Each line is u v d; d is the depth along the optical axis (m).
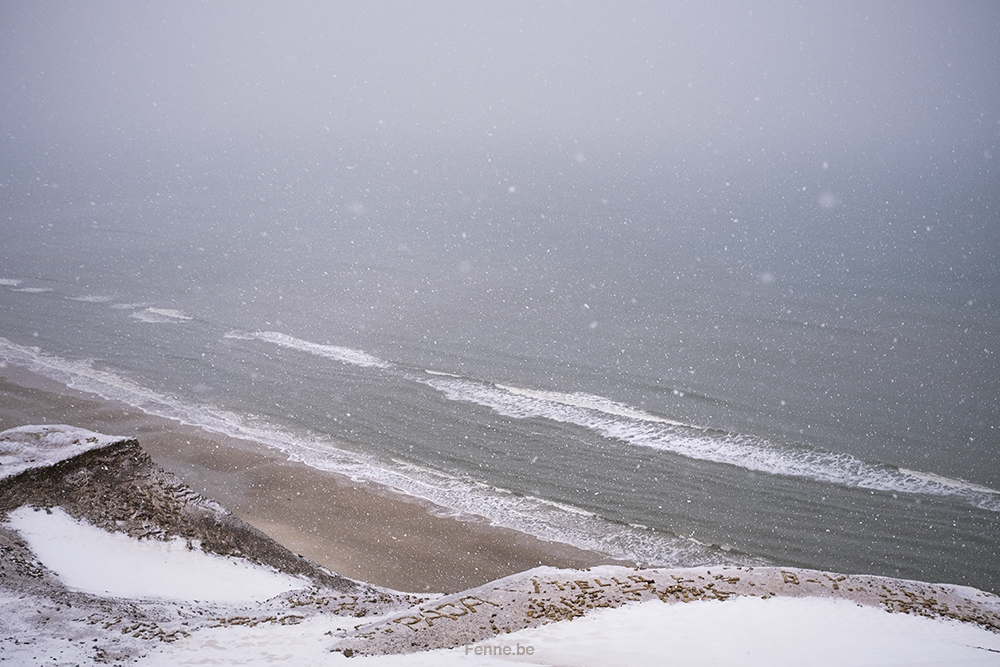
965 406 39.78
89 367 46.31
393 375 45.09
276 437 37.28
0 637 10.77
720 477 32.72
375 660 9.80
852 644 10.34
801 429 37.31
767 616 11.78
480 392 42.41
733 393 42.03
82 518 18.22
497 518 29.89
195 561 18.00
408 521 29.59
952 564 26.53
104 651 10.35
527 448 35.81
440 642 10.77
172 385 43.66
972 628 12.30
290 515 30.03
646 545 27.91
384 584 25.44
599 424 38.12
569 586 13.09
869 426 37.50
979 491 31.16
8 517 17.56
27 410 39.69
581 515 30.06
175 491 19.92
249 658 10.05
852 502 30.55
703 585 13.42
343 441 36.88
